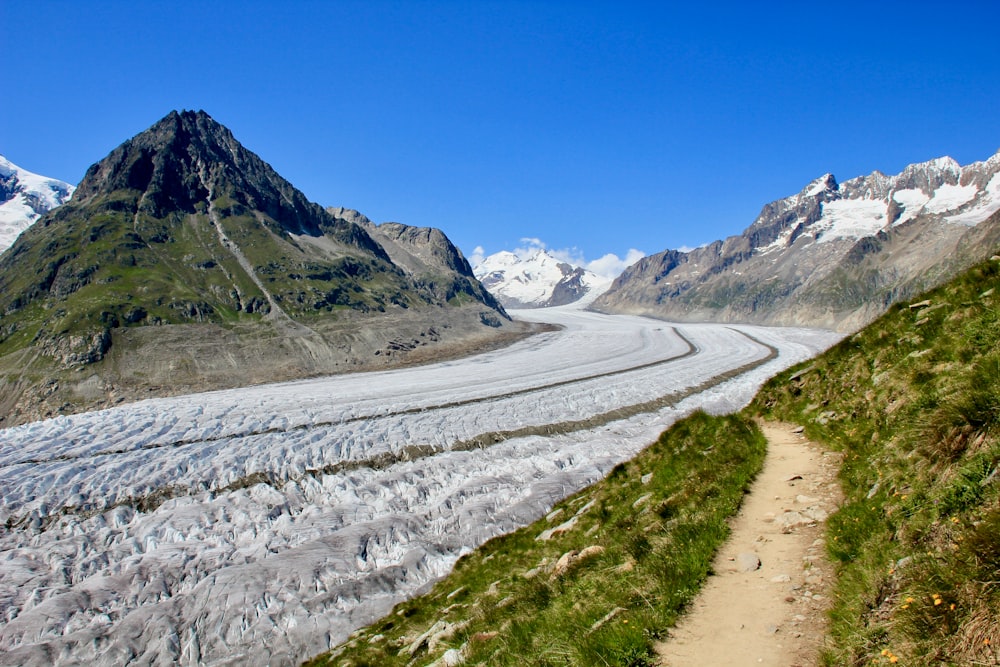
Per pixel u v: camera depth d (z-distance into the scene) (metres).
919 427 8.13
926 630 4.61
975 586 4.55
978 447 6.52
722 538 8.58
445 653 8.80
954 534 5.41
